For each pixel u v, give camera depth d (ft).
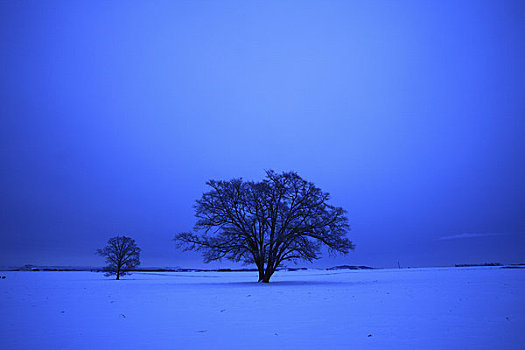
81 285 115.96
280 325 32.30
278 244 118.32
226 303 52.19
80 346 24.75
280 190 119.55
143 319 36.96
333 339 25.90
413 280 115.55
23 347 24.58
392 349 22.67
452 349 22.35
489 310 39.09
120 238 188.34
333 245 116.26
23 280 169.07
